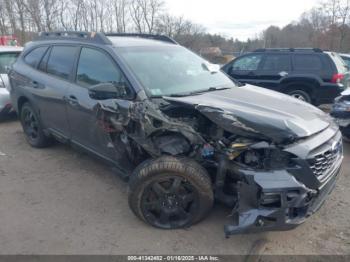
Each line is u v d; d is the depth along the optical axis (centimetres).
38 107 537
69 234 350
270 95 409
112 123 374
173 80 415
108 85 374
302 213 307
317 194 314
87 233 352
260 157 307
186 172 326
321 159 314
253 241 335
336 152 348
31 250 327
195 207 340
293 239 338
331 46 3684
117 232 352
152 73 409
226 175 331
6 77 727
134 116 350
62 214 387
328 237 340
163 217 350
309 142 312
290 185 290
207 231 348
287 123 314
